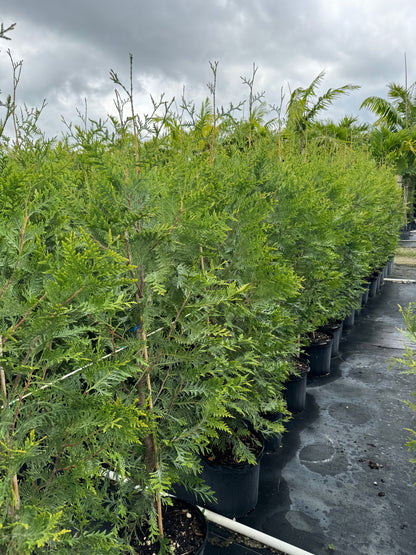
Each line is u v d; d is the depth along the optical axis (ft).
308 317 14.61
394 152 60.18
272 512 10.74
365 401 16.70
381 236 27.99
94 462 6.23
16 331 5.14
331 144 29.40
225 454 10.73
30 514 5.22
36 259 5.51
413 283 38.55
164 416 8.18
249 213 9.49
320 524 10.34
